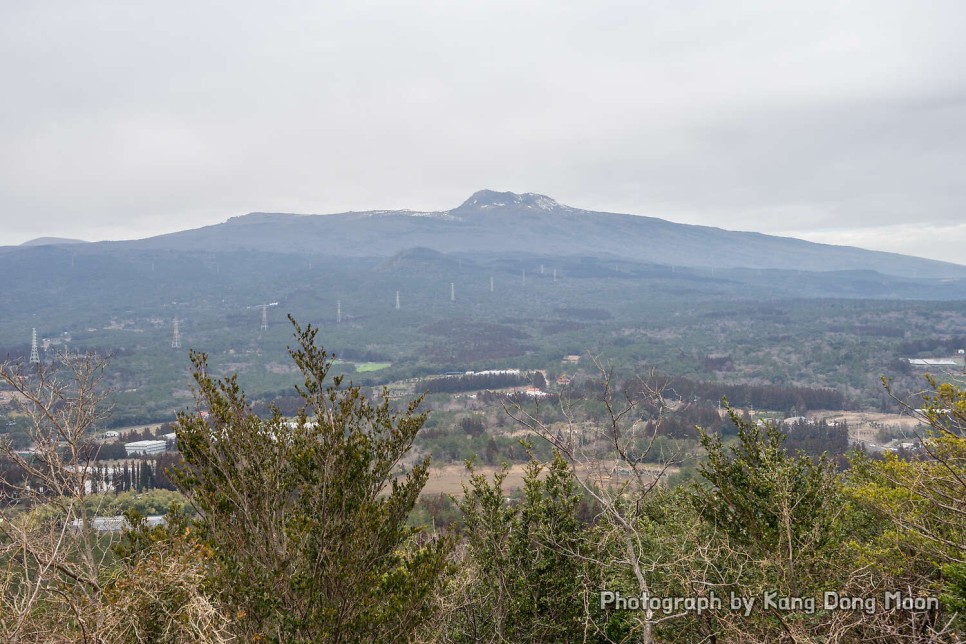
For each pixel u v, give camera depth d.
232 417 5.65
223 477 5.64
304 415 5.98
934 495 7.02
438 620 7.45
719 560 7.84
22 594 5.35
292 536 5.48
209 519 5.54
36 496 6.63
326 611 5.34
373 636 5.71
